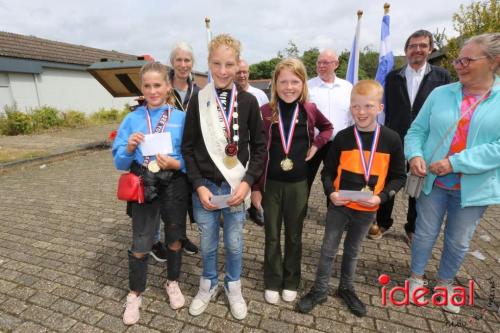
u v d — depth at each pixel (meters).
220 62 1.96
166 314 2.27
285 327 2.15
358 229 2.21
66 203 4.62
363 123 2.12
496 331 2.12
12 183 5.77
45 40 16.19
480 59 1.88
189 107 2.08
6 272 2.79
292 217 2.32
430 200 2.31
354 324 2.18
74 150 8.51
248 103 2.07
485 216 4.11
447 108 2.15
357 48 3.90
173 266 2.30
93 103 17.03
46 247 3.26
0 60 12.21
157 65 2.16
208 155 2.05
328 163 2.33
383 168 2.14
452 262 2.33
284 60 2.18
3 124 11.52
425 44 2.99
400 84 3.24
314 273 2.81
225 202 1.98
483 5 10.08
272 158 2.26
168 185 2.14
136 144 2.03
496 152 1.91
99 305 2.37
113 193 5.12
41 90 14.18
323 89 3.45
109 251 3.18
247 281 2.66
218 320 2.21
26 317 2.24
